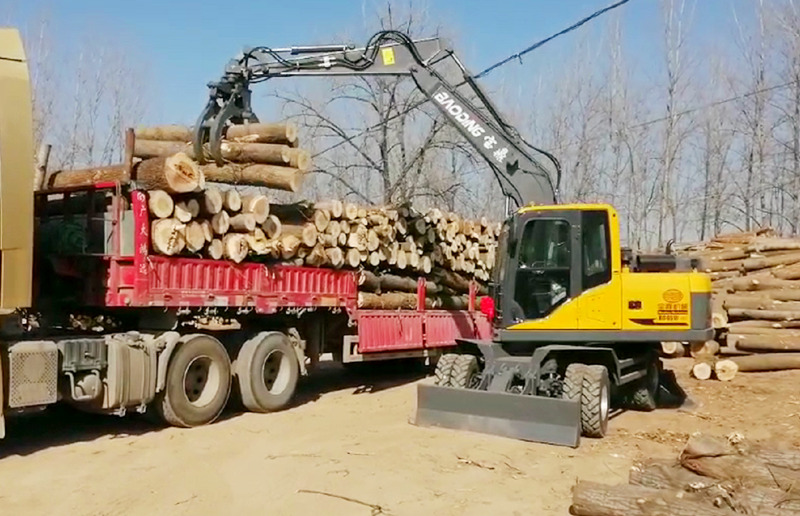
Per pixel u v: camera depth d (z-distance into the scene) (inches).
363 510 250.4
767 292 581.9
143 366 351.6
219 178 436.1
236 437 354.6
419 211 575.5
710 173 1230.3
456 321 581.3
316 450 326.0
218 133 429.4
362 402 460.4
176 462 307.0
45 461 307.9
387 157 1071.6
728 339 553.9
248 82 460.8
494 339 417.1
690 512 221.6
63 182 399.2
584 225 405.7
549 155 465.7
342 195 1073.5
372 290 515.5
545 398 345.7
